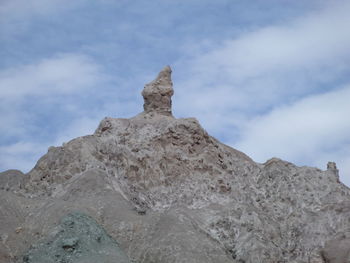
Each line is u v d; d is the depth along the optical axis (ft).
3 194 516.73
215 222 513.86
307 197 553.23
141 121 590.96
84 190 524.93
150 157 563.07
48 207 501.97
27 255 456.45
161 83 609.83
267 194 563.07
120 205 510.99
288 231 529.86
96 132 589.73
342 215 530.27
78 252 453.99
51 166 555.28
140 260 474.90
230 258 485.56
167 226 492.54
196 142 579.48
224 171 573.74
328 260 499.92
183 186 550.77
